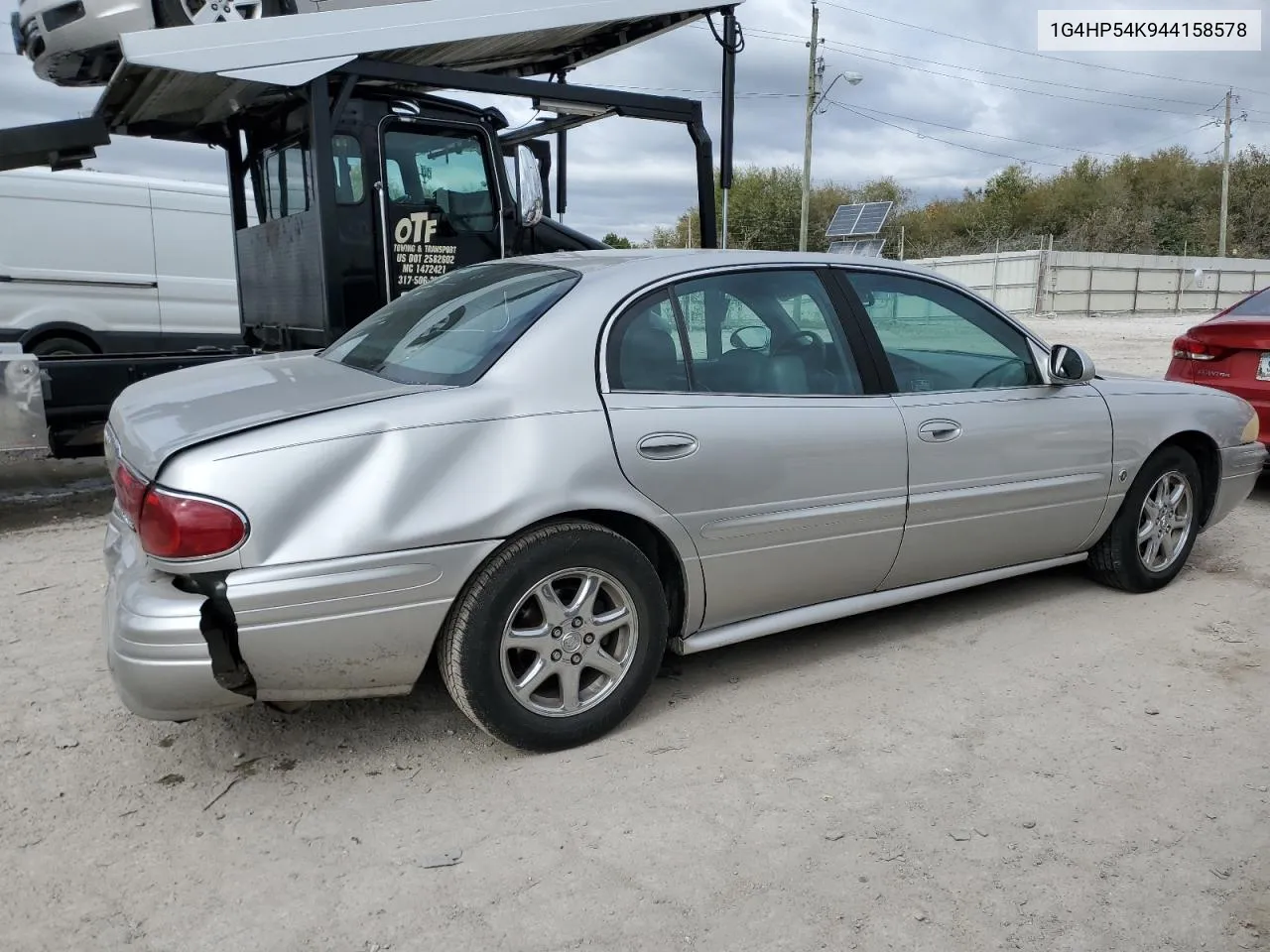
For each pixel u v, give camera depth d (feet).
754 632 12.06
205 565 8.86
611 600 10.94
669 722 11.44
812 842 9.14
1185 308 137.28
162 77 17.80
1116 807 9.76
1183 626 14.58
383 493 9.37
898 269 13.52
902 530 12.77
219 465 8.92
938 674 12.81
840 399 12.33
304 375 11.50
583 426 10.36
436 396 9.95
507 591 9.96
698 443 11.02
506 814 9.56
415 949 7.73
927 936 7.91
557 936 7.88
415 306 13.14
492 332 10.96
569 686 10.61
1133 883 8.61
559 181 24.91
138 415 10.44
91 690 12.21
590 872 8.68
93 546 18.71
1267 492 23.84
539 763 10.52
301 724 11.35
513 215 21.53
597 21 20.02
